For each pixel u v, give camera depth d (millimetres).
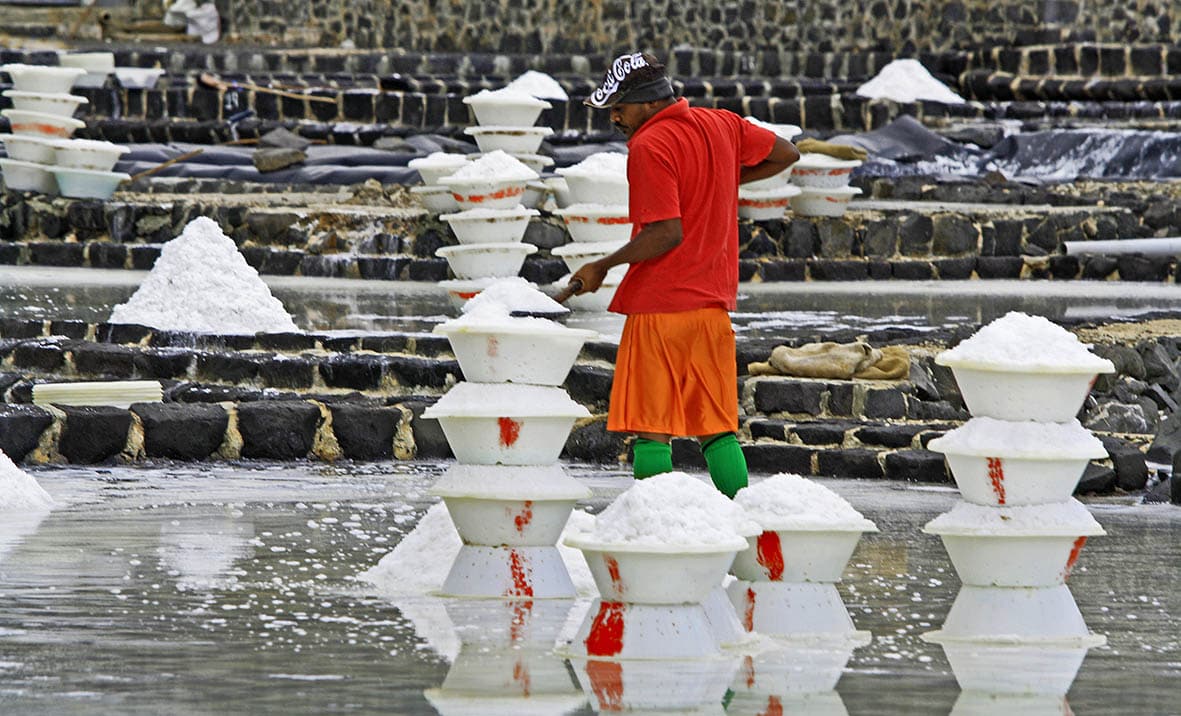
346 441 43656
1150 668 18547
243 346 49656
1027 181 87062
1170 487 37156
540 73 101375
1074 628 20641
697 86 105375
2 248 71375
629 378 23531
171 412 42500
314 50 108875
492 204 59469
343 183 83500
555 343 23109
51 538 28406
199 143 93125
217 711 15633
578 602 22875
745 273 70875
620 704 16250
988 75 106000
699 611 19094
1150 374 47438
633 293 23531
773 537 20734
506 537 23297
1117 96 102438
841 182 74375
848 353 45219
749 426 43438
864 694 16922
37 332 50938
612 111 24078
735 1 113375
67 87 75750
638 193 23172
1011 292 66438
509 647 19328
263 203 74688
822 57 111625
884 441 41656
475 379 23344
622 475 40812
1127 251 74000
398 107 97062
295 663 18141
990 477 20656
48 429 41125
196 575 24594
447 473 23547
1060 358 20625
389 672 17688
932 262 73438
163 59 104375
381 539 29062
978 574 20766
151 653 18594
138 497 34969
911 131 94062
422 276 68875
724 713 15945
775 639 20359
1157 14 104312
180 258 51688
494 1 112875
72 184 73375
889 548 28453
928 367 46188
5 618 20688
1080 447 20609
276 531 29859
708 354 23500
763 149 24438
